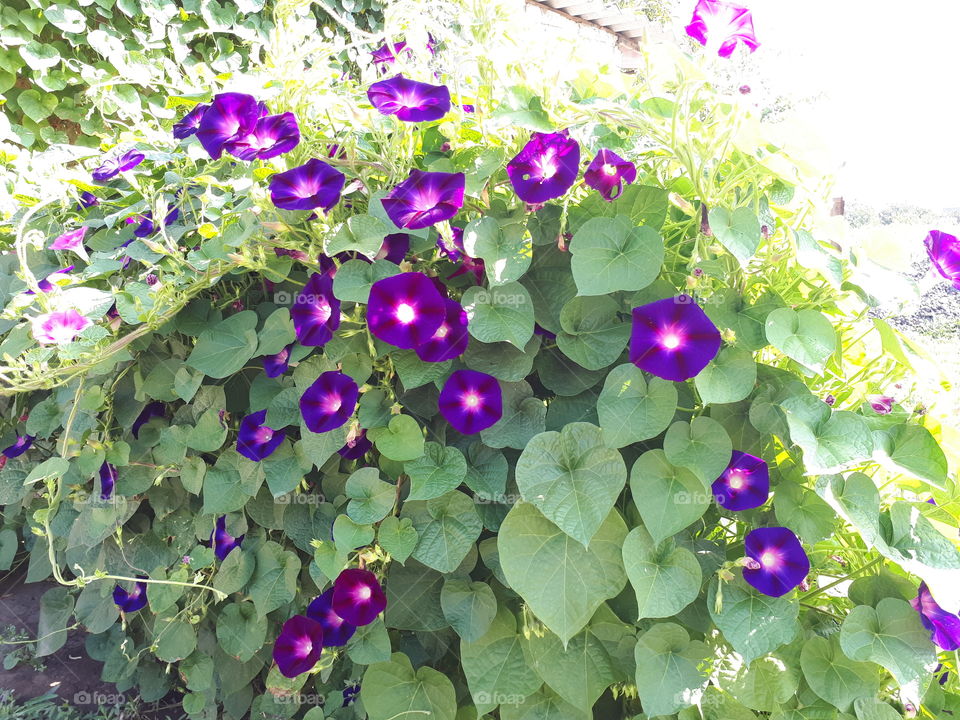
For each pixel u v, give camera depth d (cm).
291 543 73
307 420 59
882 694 57
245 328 68
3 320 82
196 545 78
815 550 62
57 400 83
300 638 62
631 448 60
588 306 59
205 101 77
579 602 52
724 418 57
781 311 54
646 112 58
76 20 153
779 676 54
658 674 53
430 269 63
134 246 68
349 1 187
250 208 60
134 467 78
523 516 54
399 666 61
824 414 54
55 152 91
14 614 104
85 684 91
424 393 62
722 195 56
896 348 57
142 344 73
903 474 62
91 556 86
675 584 52
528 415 59
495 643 58
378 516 57
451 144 64
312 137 64
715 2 55
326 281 60
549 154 57
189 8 166
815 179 58
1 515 111
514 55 58
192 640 75
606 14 292
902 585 55
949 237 61
